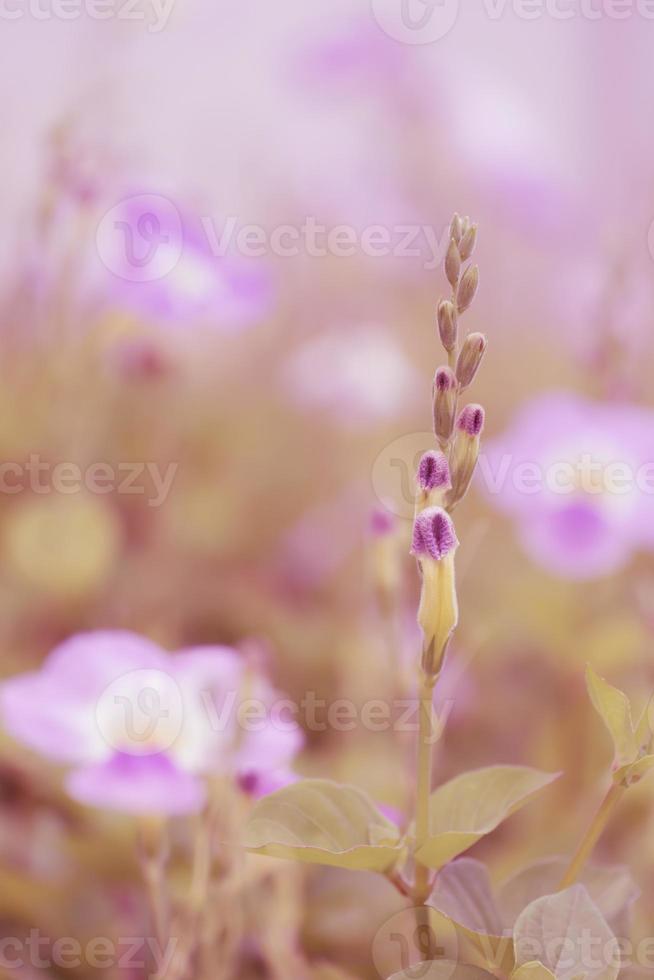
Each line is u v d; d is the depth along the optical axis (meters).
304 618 1.09
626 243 1.01
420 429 1.42
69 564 1.05
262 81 1.42
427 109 1.42
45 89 1.13
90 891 0.76
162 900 0.68
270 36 1.42
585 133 1.67
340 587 1.15
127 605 1.09
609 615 0.98
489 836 0.85
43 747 0.69
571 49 1.66
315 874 0.75
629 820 0.80
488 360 1.59
